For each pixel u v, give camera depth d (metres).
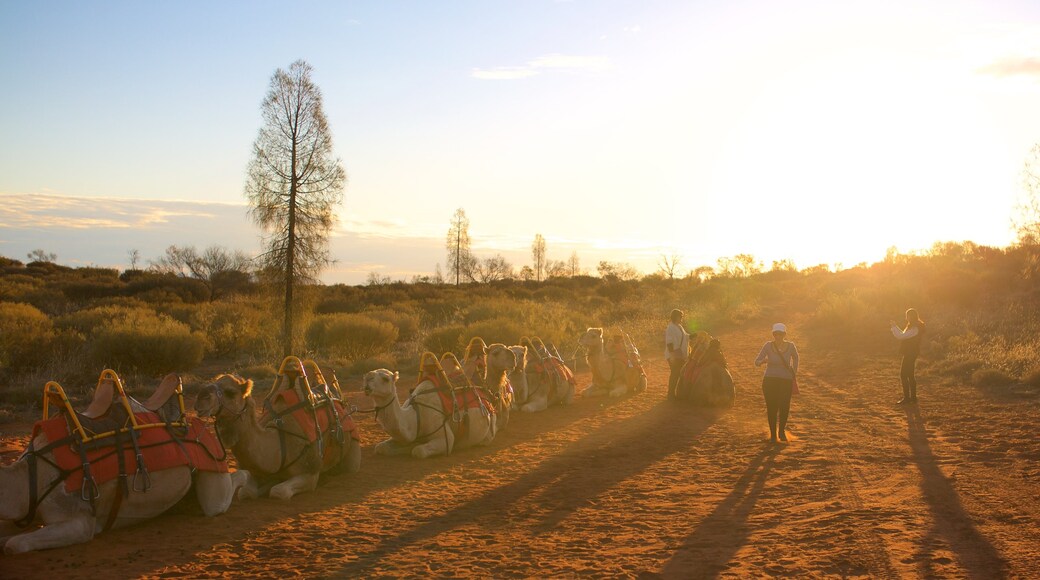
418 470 10.99
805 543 7.75
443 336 25.89
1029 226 46.88
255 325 29.56
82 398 16.92
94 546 7.36
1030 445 12.31
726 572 6.95
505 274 101.62
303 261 23.61
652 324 35.91
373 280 87.38
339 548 7.59
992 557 7.24
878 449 12.46
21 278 63.28
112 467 7.48
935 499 9.37
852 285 52.91
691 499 9.59
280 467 9.26
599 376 18.94
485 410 12.66
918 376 20.80
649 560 7.30
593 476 10.82
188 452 8.14
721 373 17.30
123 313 31.33
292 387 9.55
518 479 10.60
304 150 23.36
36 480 7.16
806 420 15.48
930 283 39.19
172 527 8.04
